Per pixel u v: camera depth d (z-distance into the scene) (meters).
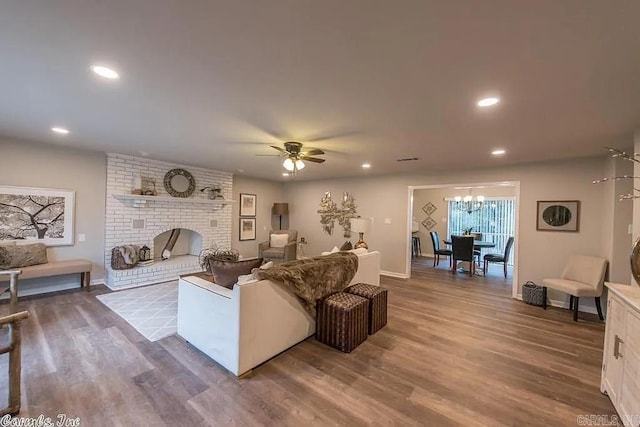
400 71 1.79
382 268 6.39
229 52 1.62
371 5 1.21
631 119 2.48
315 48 1.56
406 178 6.06
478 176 5.17
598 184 4.04
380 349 2.84
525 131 2.92
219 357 2.46
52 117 2.80
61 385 2.13
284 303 2.74
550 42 1.43
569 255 4.25
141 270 4.83
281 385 2.21
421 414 1.92
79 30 1.42
